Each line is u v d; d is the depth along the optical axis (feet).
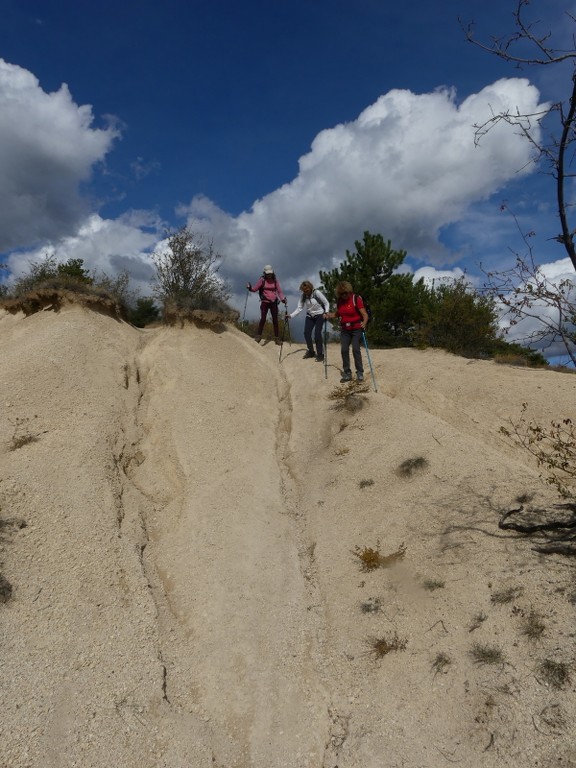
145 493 27.71
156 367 37.17
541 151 14.55
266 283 48.03
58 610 18.75
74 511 23.16
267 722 16.96
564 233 15.17
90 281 47.65
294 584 22.68
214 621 20.36
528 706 14.47
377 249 69.87
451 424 33.47
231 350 41.42
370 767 15.01
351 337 37.42
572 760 12.96
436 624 18.31
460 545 21.07
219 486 27.94
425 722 15.55
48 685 16.10
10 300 43.34
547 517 20.76
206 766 15.26
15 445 26.76
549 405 32.65
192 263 51.37
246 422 34.09
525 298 15.62
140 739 15.37
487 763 13.85
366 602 20.52
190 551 23.70
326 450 31.78
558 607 16.78
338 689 17.78
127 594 20.52
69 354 34.09
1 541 20.54
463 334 51.37
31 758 14.10
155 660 18.07
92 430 28.89
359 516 25.55
